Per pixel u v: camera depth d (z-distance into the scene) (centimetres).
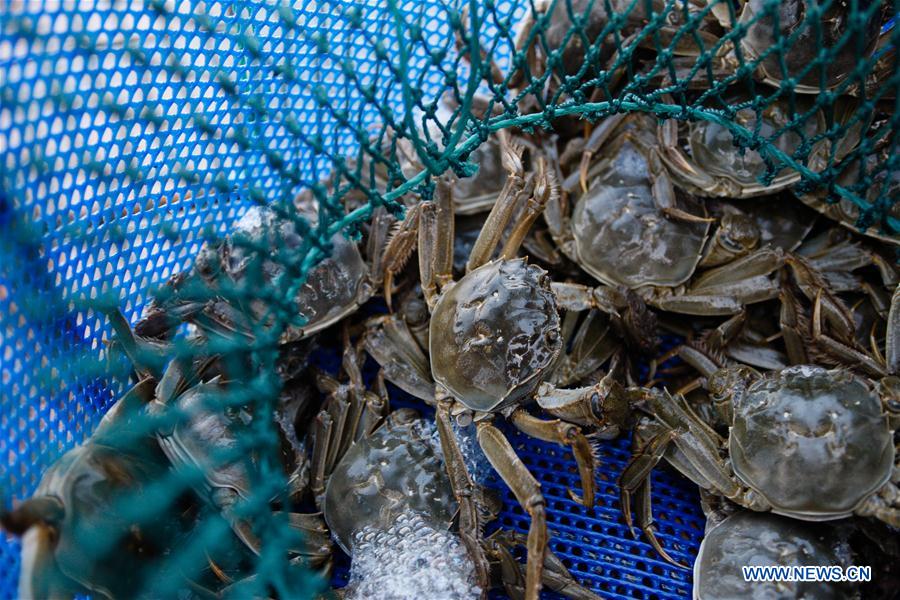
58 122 37
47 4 33
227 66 38
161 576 32
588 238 43
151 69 35
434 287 40
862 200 35
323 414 40
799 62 38
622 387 37
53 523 30
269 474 30
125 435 34
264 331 34
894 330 38
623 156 44
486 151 44
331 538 38
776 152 33
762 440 35
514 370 37
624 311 40
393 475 38
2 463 31
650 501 38
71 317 35
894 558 34
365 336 42
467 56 43
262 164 41
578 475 40
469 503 36
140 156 37
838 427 35
